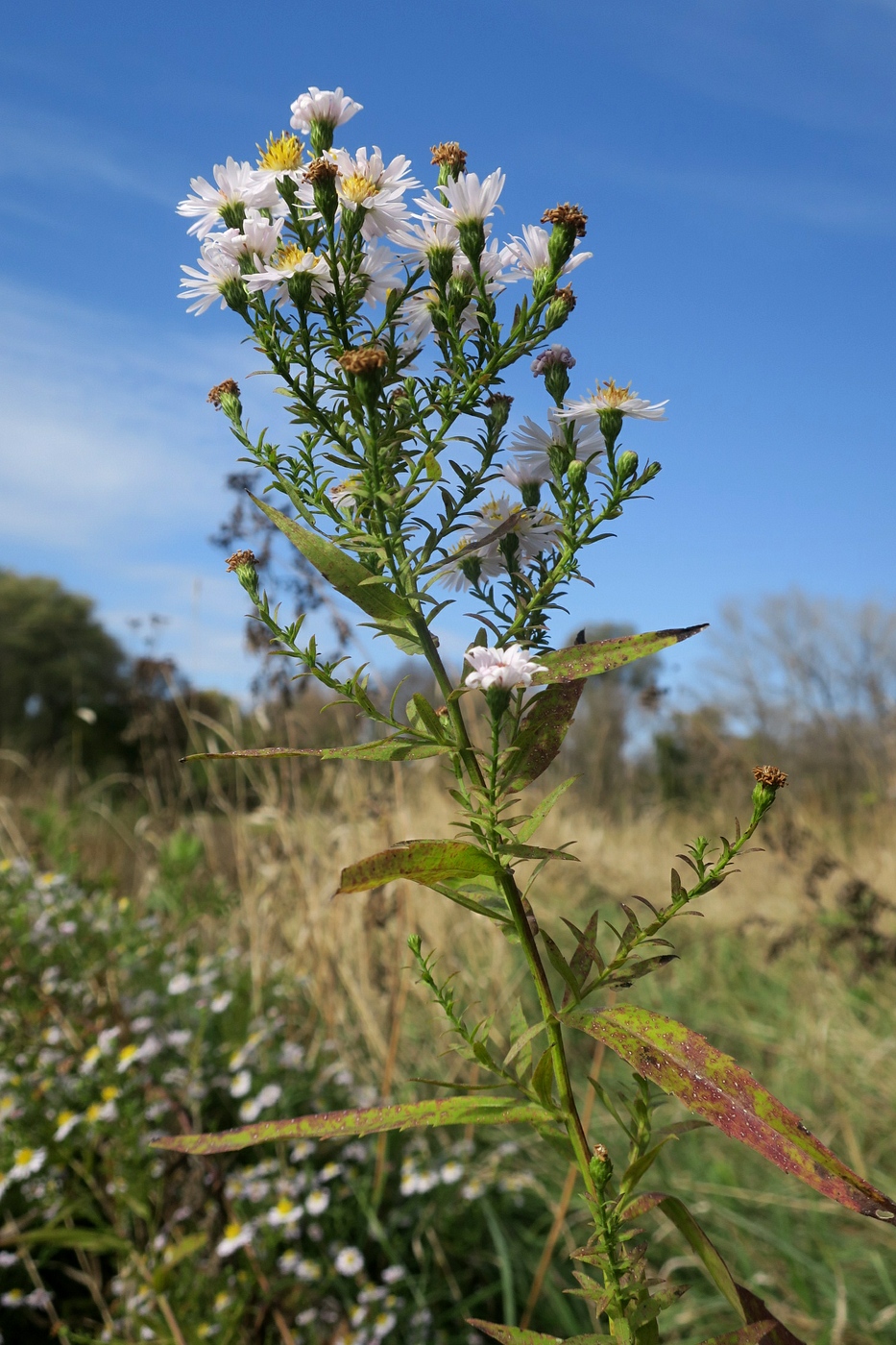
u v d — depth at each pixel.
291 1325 2.27
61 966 2.98
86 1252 2.49
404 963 3.45
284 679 3.39
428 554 1.05
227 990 3.15
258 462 1.05
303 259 1.03
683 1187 2.79
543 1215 2.74
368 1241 2.57
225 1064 2.82
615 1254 0.97
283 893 3.92
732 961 4.35
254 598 1.01
